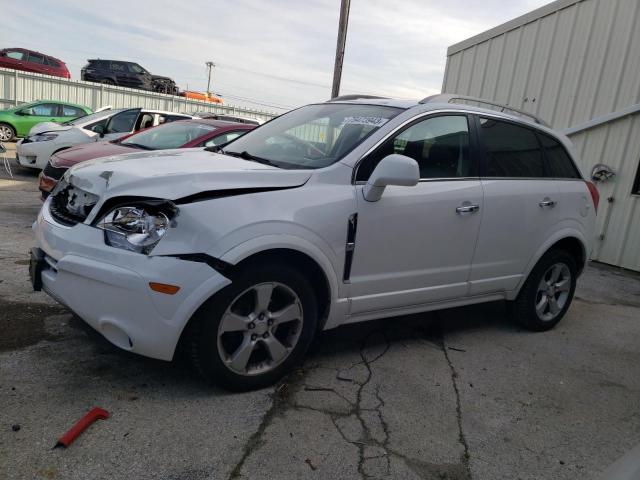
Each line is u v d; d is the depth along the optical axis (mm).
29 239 5832
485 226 3947
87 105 22516
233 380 2988
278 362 3146
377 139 3449
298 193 3072
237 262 2775
